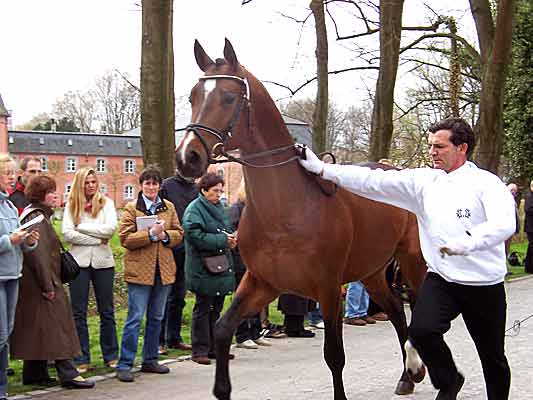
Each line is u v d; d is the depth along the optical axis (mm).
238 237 4785
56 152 55875
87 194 6438
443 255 3730
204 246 6902
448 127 3906
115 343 6660
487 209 3697
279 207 4574
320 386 6094
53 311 5742
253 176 4570
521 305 10680
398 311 6117
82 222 6383
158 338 6621
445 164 3936
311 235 4629
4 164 5328
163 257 6488
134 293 6320
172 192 7590
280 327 8930
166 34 9078
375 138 13078
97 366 6711
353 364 6977
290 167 4648
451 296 3973
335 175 4406
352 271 5312
